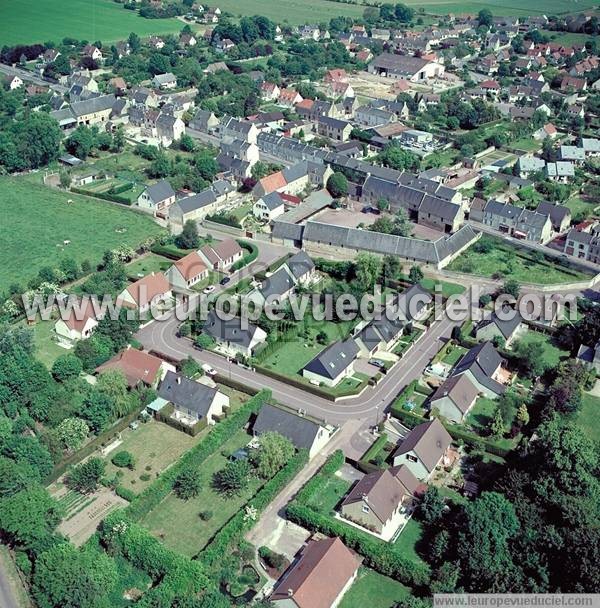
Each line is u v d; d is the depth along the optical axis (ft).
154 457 452.76
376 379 523.29
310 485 418.10
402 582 365.81
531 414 490.08
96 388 480.64
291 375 529.45
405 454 432.66
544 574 345.72
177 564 357.00
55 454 435.53
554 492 379.14
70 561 350.84
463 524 371.97
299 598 333.21
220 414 489.26
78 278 653.71
